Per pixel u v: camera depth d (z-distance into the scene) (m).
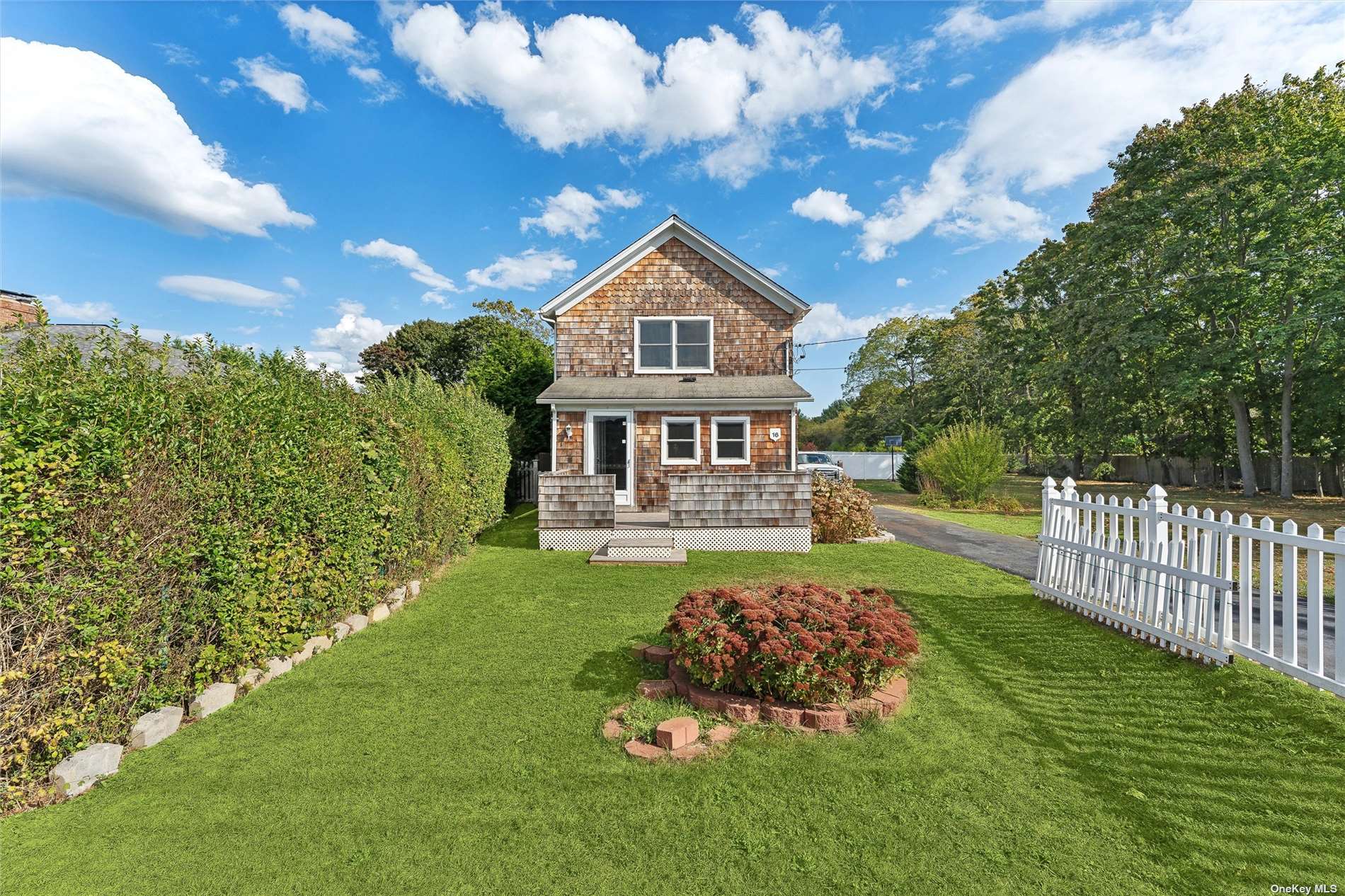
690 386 13.84
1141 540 5.42
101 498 3.37
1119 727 3.76
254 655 4.62
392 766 3.38
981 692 4.31
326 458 5.55
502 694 4.35
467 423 10.64
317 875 2.52
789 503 10.27
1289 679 4.16
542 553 10.09
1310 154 18.72
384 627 6.04
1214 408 25.05
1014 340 29.91
